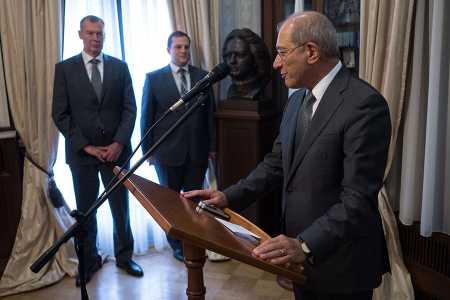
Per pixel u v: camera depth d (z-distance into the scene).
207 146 2.90
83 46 2.66
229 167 2.96
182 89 2.74
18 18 2.57
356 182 1.19
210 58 2.99
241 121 2.86
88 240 2.75
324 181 1.30
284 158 1.43
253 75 2.86
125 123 2.64
